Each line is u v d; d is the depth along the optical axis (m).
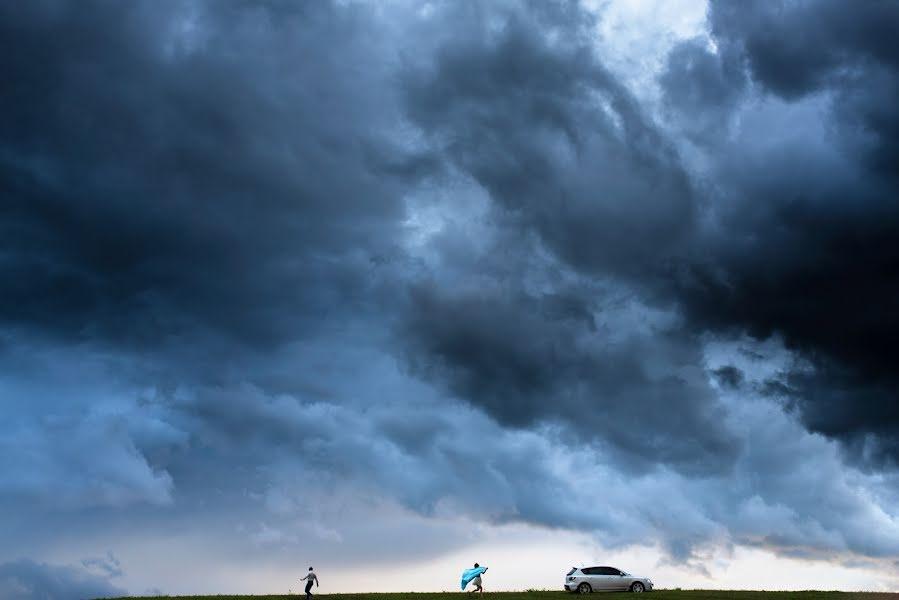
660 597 52.34
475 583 57.97
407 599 53.50
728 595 53.84
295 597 55.75
